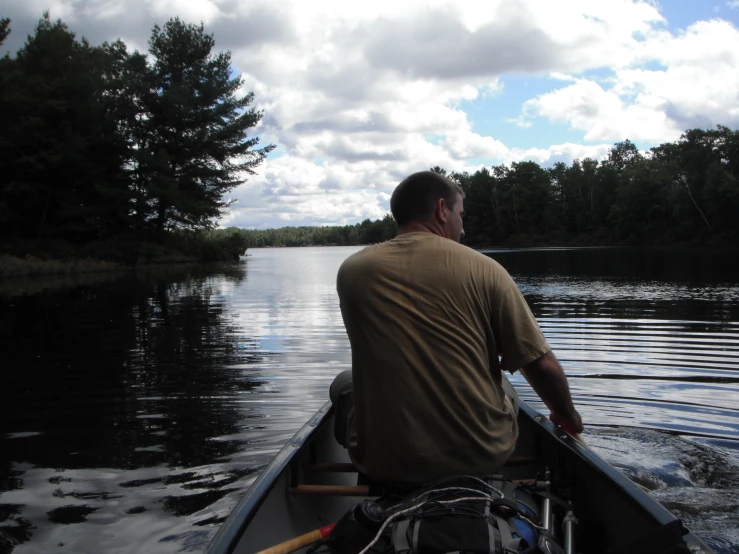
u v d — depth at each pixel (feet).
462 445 5.92
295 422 16.90
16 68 121.70
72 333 33.30
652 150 303.48
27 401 19.33
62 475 13.28
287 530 7.65
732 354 23.95
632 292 48.11
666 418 16.58
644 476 12.72
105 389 20.71
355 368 6.32
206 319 38.47
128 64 129.80
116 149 126.00
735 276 62.49
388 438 5.98
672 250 161.99
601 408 17.53
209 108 131.95
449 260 6.15
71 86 119.85
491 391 6.12
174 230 145.89
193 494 12.28
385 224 471.21
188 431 16.22
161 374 22.89
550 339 27.91
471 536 5.05
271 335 31.48
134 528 10.89
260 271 105.19
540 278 66.95
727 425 15.92
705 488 12.16
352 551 5.65
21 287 69.72
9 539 10.53
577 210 325.42
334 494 7.88
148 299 53.11
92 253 119.34
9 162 114.93
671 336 27.96
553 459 8.64
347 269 6.48
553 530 6.59
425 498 5.58
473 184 362.12
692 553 5.22
